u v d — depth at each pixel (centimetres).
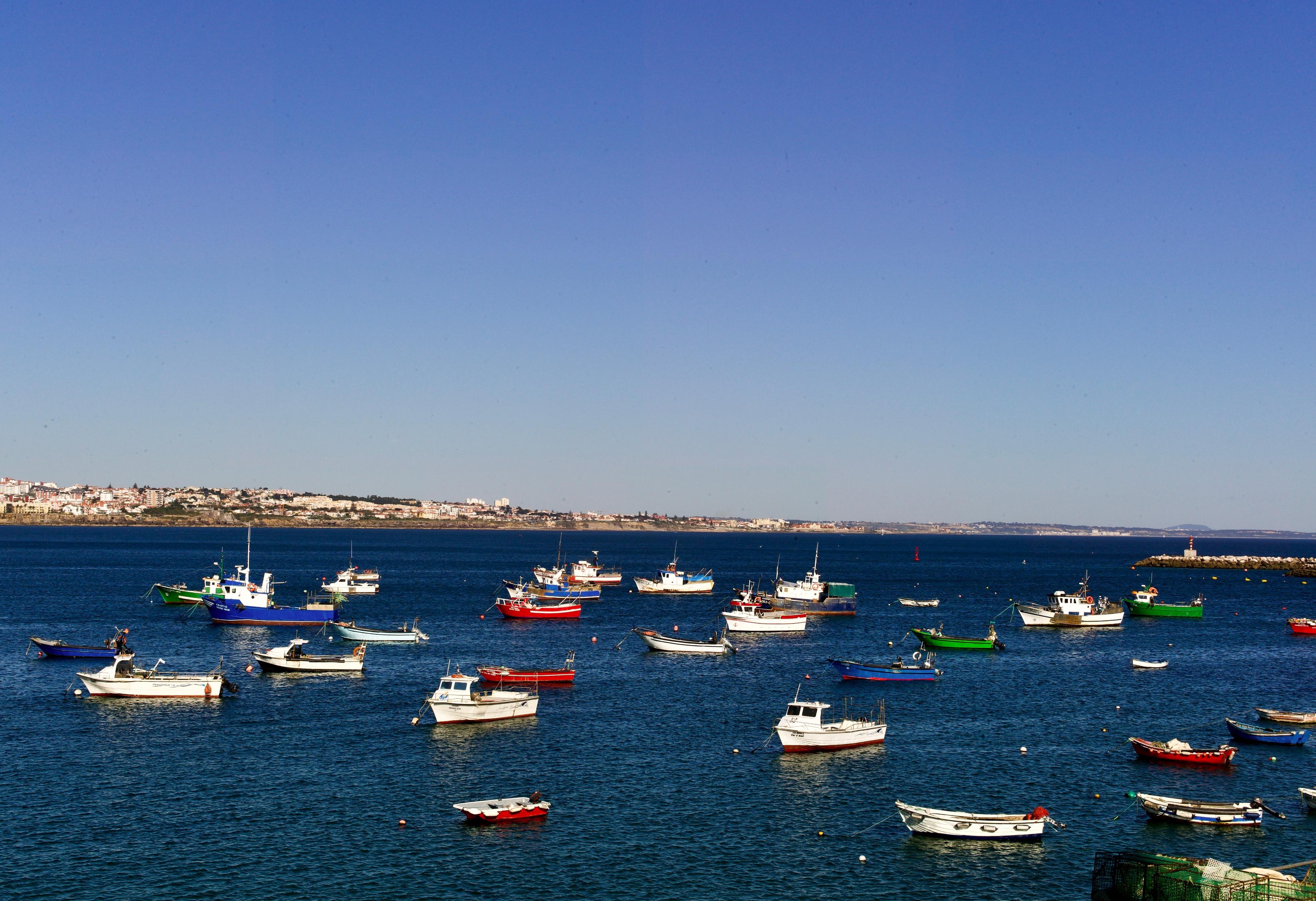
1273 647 14938
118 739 8131
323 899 5134
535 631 15912
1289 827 6419
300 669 11450
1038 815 6216
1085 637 16188
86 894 5144
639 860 5728
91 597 19838
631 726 8875
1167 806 6475
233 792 6769
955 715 9562
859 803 6775
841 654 13938
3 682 10456
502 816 6294
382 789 6869
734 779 7288
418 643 14325
